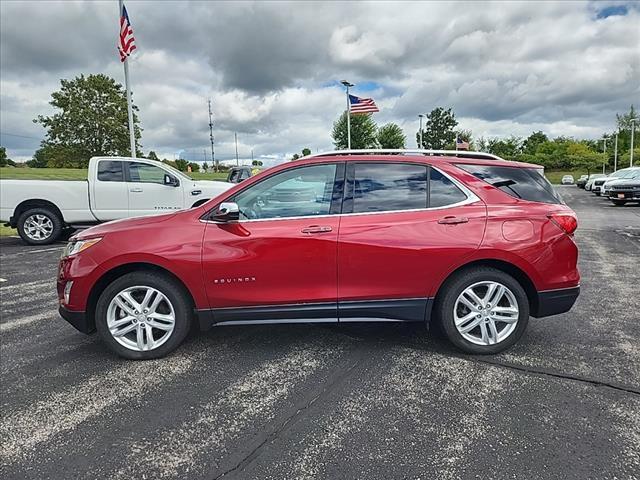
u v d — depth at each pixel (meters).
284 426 2.62
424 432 2.53
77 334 4.18
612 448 2.34
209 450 2.41
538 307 3.49
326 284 3.40
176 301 3.47
